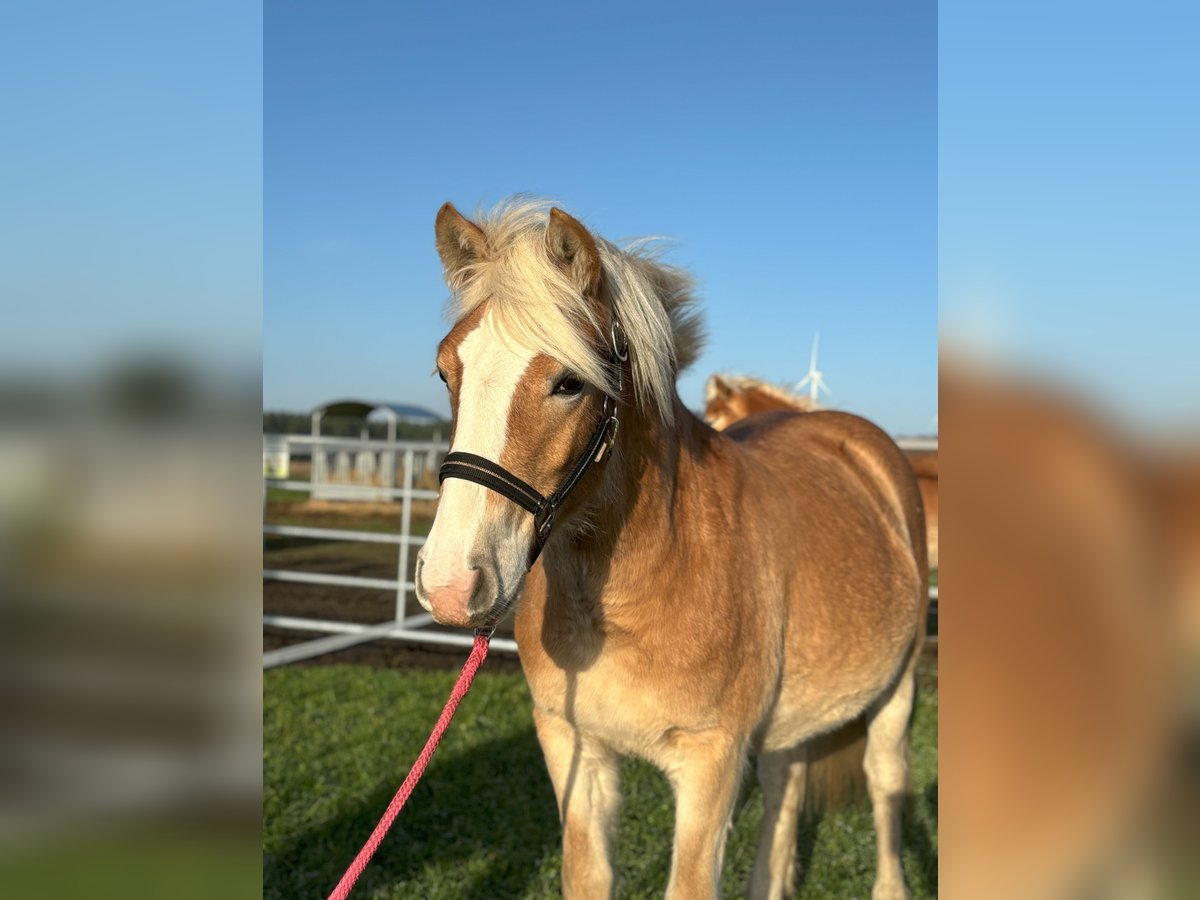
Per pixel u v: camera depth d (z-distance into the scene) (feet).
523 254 6.02
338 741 15.30
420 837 11.75
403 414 87.97
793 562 8.30
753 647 7.48
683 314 8.09
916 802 12.72
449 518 5.47
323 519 53.31
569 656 7.11
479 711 17.07
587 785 7.60
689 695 7.02
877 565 9.61
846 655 8.87
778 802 10.28
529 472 5.71
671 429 7.35
